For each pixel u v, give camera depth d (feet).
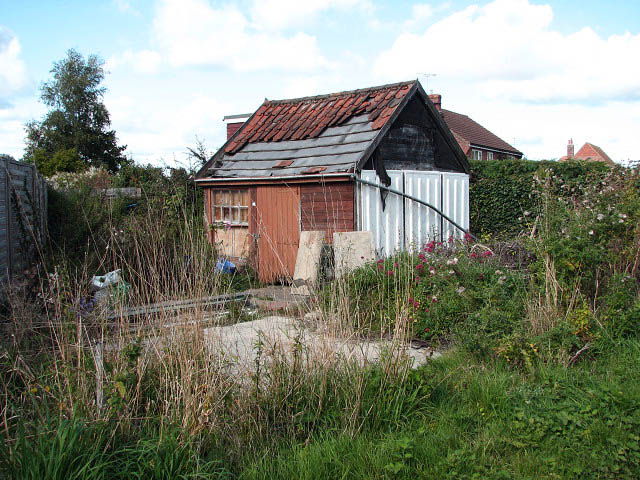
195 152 51.16
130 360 12.81
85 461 9.80
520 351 17.24
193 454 10.84
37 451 9.59
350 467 11.55
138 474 9.95
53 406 11.73
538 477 11.41
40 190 29.53
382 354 15.08
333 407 13.74
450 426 13.47
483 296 21.20
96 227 30.91
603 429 12.80
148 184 43.09
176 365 12.99
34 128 145.28
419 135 43.68
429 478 11.25
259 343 14.62
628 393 14.60
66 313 14.46
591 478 11.29
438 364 17.65
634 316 19.44
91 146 147.33
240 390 13.64
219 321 15.46
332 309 15.66
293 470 11.38
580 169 57.77
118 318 14.57
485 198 58.08
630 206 22.81
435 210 43.60
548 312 19.16
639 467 11.53
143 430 11.59
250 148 44.06
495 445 12.64
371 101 42.19
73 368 12.20
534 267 21.44
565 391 14.87
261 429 12.68
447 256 28.25
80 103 146.72
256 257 36.73
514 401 14.40
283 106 47.70
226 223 37.09
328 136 40.88
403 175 40.81
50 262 23.29
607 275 21.08
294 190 38.11
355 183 35.81
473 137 113.80
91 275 22.43
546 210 23.16
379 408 13.64
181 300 15.02
